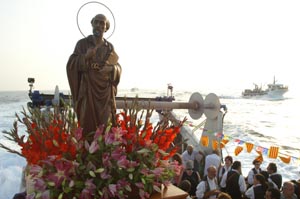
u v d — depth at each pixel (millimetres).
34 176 2502
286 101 119688
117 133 2645
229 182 6352
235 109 72812
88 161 2543
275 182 6566
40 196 2414
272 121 43906
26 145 2660
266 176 6539
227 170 7027
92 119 3004
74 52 3100
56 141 2537
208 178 6059
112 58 3172
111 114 3117
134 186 2709
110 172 2543
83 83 3012
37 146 2600
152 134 2938
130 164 2600
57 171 2430
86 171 2492
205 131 9094
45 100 7453
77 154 2531
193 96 8789
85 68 2977
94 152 2574
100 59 3076
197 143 9492
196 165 8133
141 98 7816
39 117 2746
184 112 37219
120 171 2570
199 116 8680
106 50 3154
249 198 5898
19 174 12070
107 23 3205
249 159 16219
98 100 3051
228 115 54375
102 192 2498
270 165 6891
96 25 3098
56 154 2551
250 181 7137
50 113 2928
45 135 2607
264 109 73375
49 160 2436
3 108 54125
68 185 2432
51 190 2430
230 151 17984
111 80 3133
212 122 8891
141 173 2703
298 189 6043
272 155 6930
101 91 3053
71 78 3082
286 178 12914
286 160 6734
